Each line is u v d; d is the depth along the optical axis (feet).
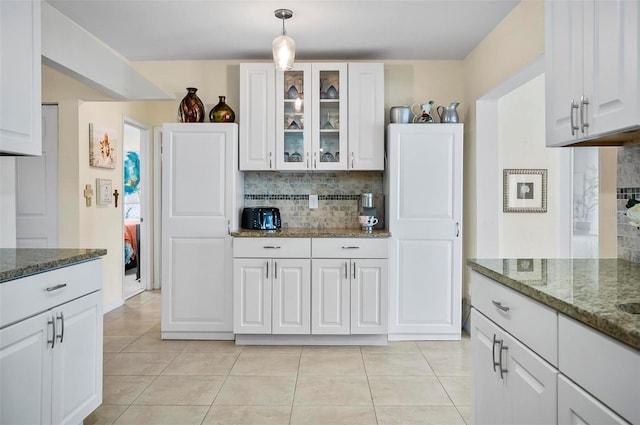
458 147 11.76
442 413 7.77
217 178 11.78
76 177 13.01
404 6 9.66
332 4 9.59
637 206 5.31
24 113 6.41
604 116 4.61
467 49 12.30
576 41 5.13
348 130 12.21
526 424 4.51
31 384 5.55
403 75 13.21
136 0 9.32
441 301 11.85
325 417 7.63
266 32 11.12
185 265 11.82
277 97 12.11
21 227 13.04
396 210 11.80
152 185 18.20
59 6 9.53
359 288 11.37
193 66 13.20
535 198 12.80
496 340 5.26
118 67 12.32
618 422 3.10
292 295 11.39
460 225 11.79
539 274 5.13
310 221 13.34
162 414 7.75
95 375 7.03
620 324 3.06
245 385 8.98
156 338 12.07
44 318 5.78
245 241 11.44
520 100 12.77
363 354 10.84
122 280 15.87
